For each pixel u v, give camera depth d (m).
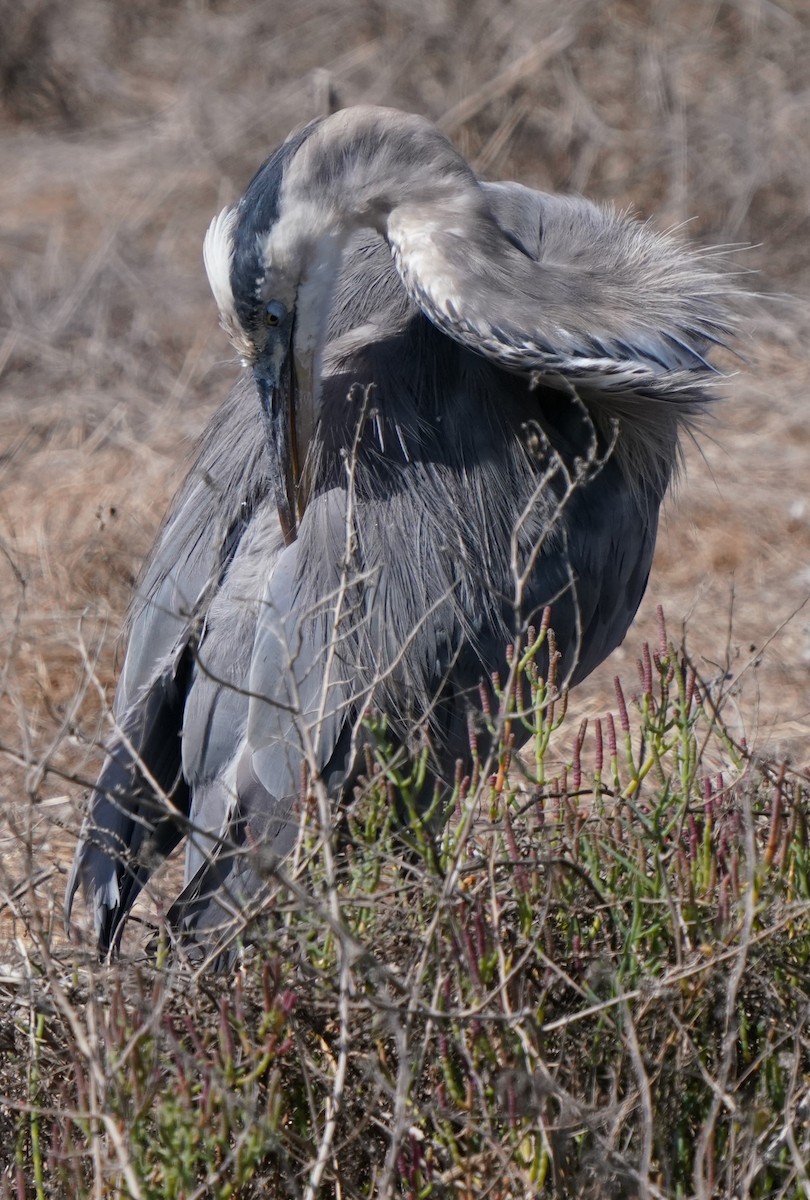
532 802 6.75
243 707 8.09
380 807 6.79
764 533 15.07
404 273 8.17
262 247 8.07
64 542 14.50
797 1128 6.27
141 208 22.42
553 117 21.70
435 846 6.84
